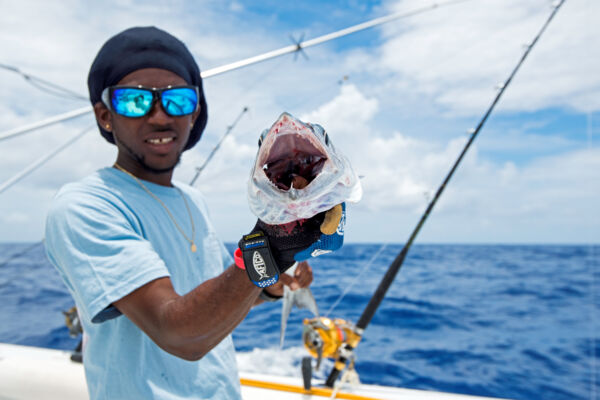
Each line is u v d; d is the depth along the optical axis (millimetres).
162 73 1216
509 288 16453
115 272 924
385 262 24453
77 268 954
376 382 4930
